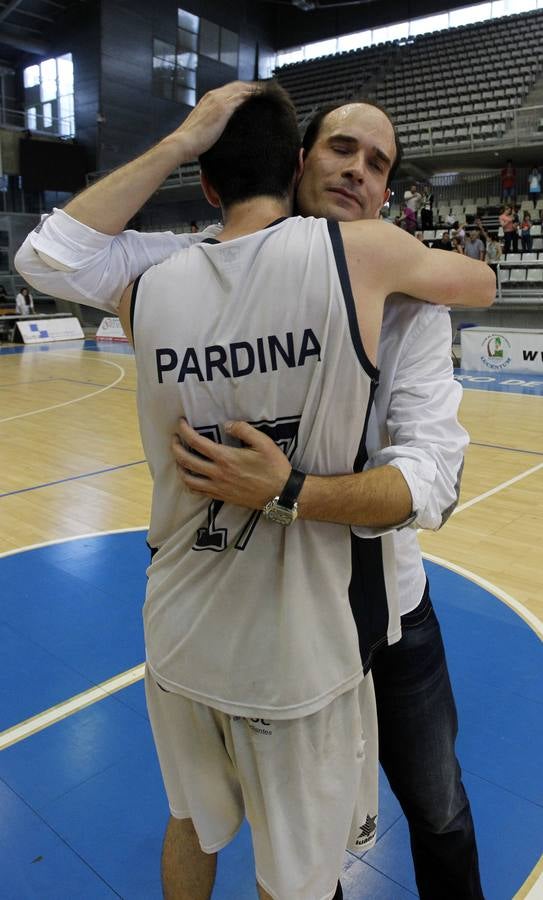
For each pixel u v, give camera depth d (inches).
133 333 41.0
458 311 551.2
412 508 40.5
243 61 890.1
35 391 388.2
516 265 530.0
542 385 377.7
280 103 43.1
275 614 41.0
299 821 42.5
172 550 43.9
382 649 52.4
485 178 673.6
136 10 744.3
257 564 40.9
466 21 802.8
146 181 42.9
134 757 91.7
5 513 190.2
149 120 784.3
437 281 41.1
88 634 124.6
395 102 735.7
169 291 39.3
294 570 40.3
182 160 43.5
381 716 54.2
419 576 54.0
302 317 37.5
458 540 167.8
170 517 44.4
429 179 696.4
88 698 105.0
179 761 47.1
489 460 237.3
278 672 40.7
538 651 117.5
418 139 652.7
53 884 72.1
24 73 805.2
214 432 40.4
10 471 231.1
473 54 746.2
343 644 42.4
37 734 96.7
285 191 43.1
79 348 607.5
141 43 756.6
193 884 53.3
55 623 128.9
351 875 72.6
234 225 42.1
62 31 747.4
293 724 41.3
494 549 162.1
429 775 54.8
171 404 40.3
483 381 393.4
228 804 47.9
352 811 44.7
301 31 906.1
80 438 277.4
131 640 122.5
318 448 40.3
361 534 42.2
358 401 39.4
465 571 150.1
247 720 42.5
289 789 42.4
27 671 112.6
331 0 866.1
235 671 41.6
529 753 91.7
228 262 38.4
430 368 44.1
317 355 37.8
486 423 290.2
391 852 75.6
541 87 665.6
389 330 44.6
